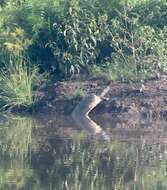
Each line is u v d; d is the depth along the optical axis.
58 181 16.12
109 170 17.00
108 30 25.84
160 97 24.00
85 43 25.58
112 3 26.34
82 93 24.47
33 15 26.28
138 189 15.54
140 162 17.66
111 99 24.09
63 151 18.69
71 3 25.97
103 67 25.73
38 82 25.36
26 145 19.39
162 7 26.73
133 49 25.27
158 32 25.94
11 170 16.95
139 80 24.86
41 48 26.17
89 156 18.23
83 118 23.45
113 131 21.28
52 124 22.38
